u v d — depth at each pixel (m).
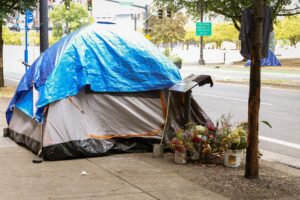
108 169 6.29
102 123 7.24
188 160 6.80
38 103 6.88
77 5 67.50
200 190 5.39
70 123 6.90
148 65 7.53
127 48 7.54
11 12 16.44
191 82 7.19
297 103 15.41
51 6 67.62
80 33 7.53
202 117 7.84
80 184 5.57
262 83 23.25
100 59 7.32
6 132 8.64
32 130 7.36
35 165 6.46
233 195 5.23
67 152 6.79
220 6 22.91
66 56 7.19
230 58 62.00
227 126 7.58
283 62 45.91
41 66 7.75
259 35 5.61
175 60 38.75
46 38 12.63
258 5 5.61
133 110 7.41
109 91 7.22
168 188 5.46
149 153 7.36
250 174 5.90
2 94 15.55
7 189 5.33
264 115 12.63
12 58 48.91
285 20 64.56
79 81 7.04
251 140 5.87
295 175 6.27
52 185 5.52
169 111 7.47
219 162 6.80
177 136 6.76
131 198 5.07
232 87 22.02
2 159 6.80
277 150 8.39
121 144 7.36
